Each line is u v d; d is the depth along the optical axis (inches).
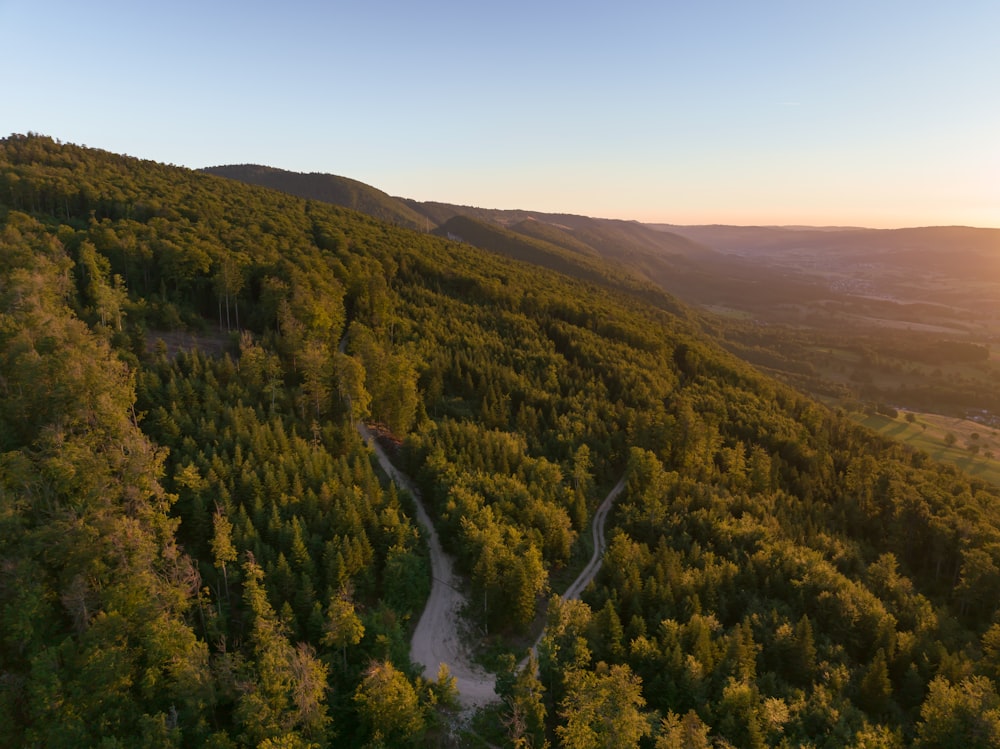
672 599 2851.9
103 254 4928.6
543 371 5654.5
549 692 2325.3
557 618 2498.8
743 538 3604.8
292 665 1854.1
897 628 2997.0
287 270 5300.2
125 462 2298.2
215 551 2290.8
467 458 3794.3
